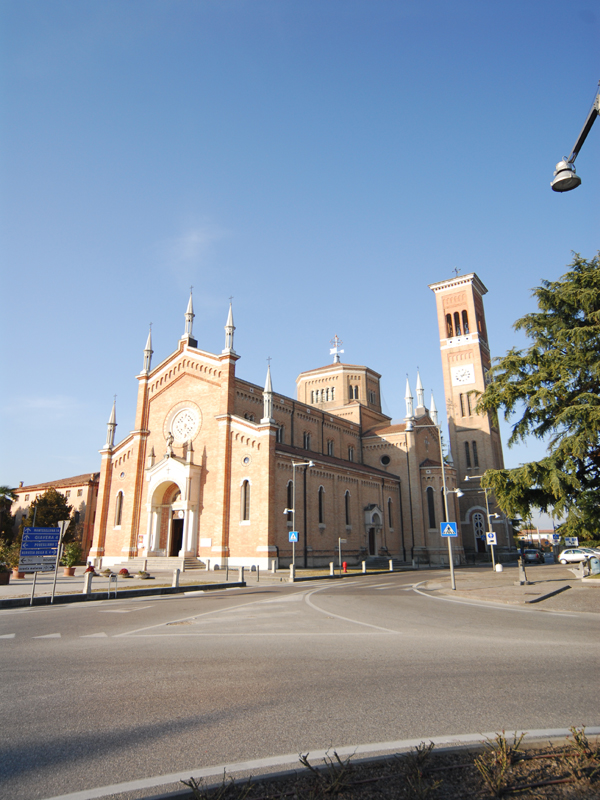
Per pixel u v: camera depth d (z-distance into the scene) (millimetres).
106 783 5734
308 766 5539
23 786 5695
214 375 57031
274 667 11156
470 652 12688
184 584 35906
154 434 60594
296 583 38969
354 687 9453
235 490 52188
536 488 31297
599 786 5449
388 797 5250
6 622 19125
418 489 73125
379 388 90562
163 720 7781
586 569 36656
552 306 32281
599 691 9070
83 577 49125
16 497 84562
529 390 31266
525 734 6863
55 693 9297
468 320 86375
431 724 7426
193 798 5207
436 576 46438
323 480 59781
